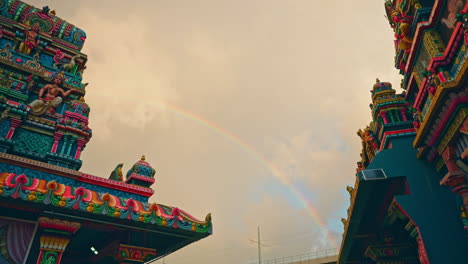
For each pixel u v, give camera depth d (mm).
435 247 8312
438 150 8516
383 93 11953
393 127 10906
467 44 6637
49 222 6039
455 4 7570
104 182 7516
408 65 10055
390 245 11477
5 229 6172
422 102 8688
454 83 6730
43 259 5852
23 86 8141
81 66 9953
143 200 7871
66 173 7055
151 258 7129
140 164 8555
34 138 7668
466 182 7641
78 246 8578
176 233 7137
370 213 12102
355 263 14617
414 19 9461
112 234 7602
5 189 5316
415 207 8992
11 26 8867
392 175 9586
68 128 7965
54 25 9812
